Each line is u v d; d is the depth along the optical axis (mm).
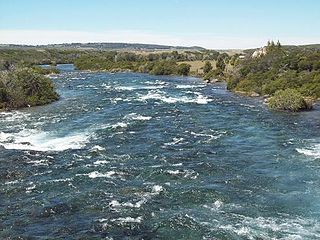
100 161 32469
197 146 37188
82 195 25469
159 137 40469
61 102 65000
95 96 72188
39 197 25281
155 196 25422
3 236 20312
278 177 28906
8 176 29016
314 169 30562
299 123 47938
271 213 23031
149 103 63875
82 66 158375
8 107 58812
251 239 19953
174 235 20469
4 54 175250
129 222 21875
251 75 87625
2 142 38594
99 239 20062
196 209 23547
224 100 68688
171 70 131125
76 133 42094
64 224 21688
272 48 113812
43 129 44250
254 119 50375
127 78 115125
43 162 32281
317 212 23172
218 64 118688
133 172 29797
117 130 43344
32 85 63906
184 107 60125
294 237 20188
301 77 76250
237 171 30234
